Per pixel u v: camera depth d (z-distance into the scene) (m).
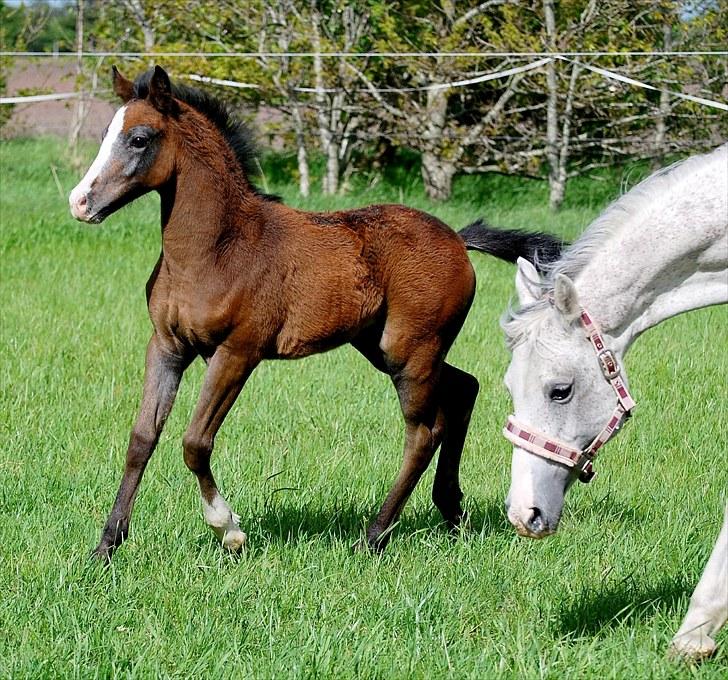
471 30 21.42
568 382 4.66
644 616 5.44
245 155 6.32
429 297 6.68
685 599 5.51
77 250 15.49
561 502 4.75
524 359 4.71
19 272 14.04
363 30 22.61
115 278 13.93
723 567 4.75
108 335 11.15
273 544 6.32
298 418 8.79
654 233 4.73
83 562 5.85
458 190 24.16
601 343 4.69
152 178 5.93
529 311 4.73
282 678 4.69
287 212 6.50
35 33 27.92
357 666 4.82
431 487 7.68
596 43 21.34
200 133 6.06
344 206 19.81
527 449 4.69
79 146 25.88
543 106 21.55
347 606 5.50
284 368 10.20
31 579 5.65
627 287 4.75
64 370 9.86
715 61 21.17
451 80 21.38
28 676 4.66
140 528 6.45
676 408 9.27
